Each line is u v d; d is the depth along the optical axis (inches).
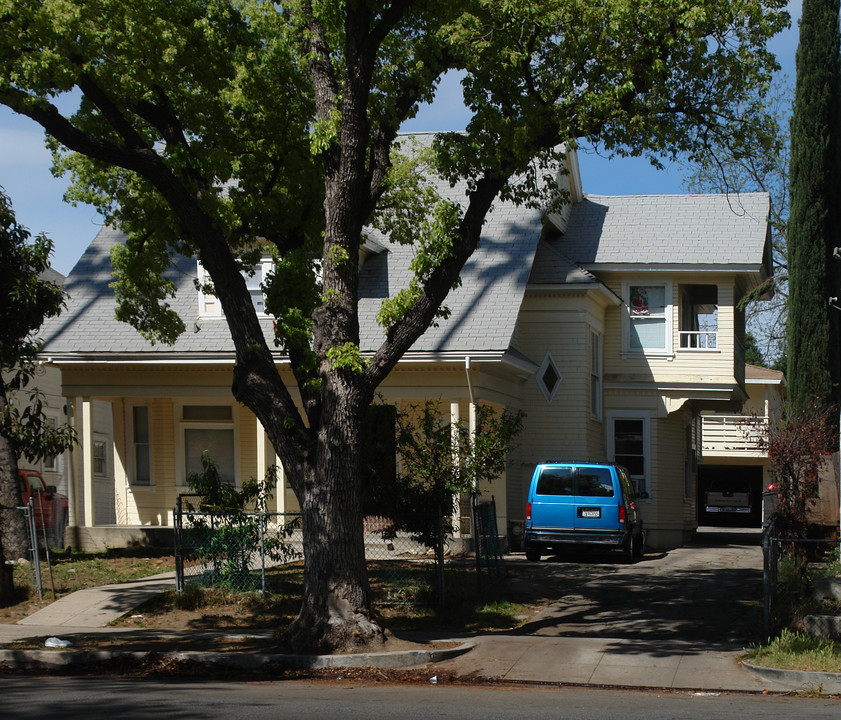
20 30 476.7
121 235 1011.9
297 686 398.0
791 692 383.9
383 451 584.1
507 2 486.3
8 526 716.7
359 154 473.4
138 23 482.9
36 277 703.1
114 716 313.7
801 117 849.5
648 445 1015.0
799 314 840.9
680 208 1072.2
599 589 657.6
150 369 914.1
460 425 601.9
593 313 989.2
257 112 574.2
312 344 506.9
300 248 591.5
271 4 561.9
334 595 458.9
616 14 481.7
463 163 503.2
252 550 601.0
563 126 506.6
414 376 861.8
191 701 346.6
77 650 465.4
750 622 523.2
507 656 444.1
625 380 1021.8
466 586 628.7
